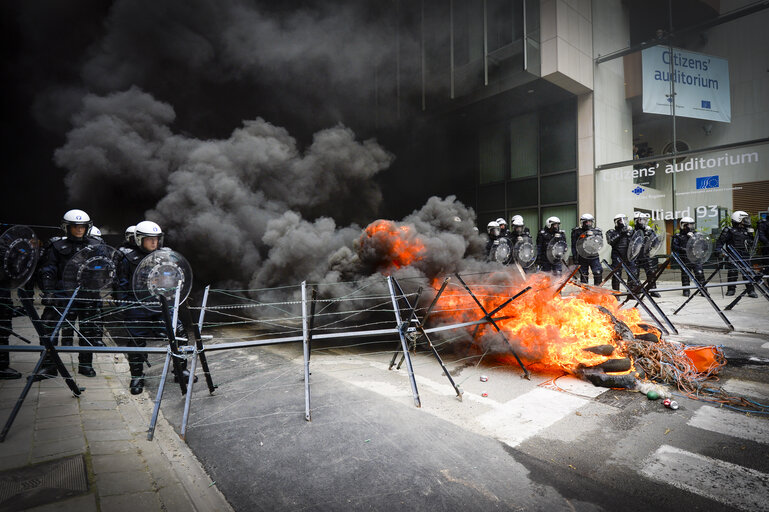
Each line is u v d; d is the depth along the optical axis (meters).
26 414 3.45
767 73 13.84
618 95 15.30
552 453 2.82
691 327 6.62
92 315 4.69
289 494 2.42
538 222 15.60
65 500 2.22
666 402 3.54
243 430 3.25
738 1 14.34
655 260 10.17
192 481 2.54
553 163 15.16
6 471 2.51
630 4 15.73
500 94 14.29
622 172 14.91
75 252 4.63
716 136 14.95
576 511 2.21
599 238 9.71
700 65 14.57
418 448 2.91
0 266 3.39
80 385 4.30
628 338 4.55
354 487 2.47
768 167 13.08
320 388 4.14
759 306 8.27
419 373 4.60
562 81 13.45
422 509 2.25
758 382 4.14
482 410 3.55
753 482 2.45
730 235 9.77
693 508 2.22
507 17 13.70
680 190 15.06
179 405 3.83
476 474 2.58
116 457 2.75
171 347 3.45
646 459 2.73
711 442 2.94
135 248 4.75
